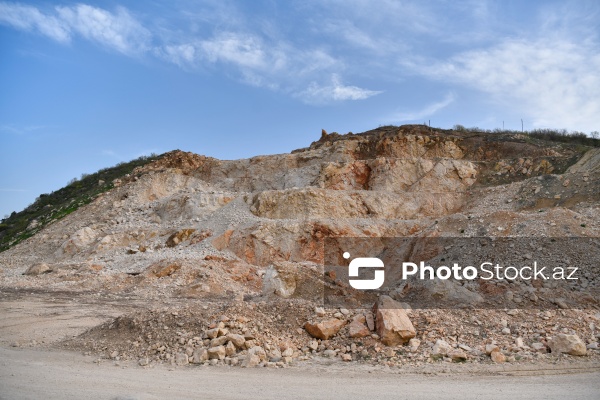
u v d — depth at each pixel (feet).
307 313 37.65
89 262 94.07
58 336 41.83
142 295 66.59
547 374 28.43
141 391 25.45
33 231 136.46
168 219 126.00
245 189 152.56
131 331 36.29
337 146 156.97
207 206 125.49
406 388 25.94
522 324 36.06
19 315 52.21
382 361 31.07
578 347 31.58
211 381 27.40
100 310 55.47
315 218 111.96
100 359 32.73
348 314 37.55
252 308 37.81
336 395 24.79
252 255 100.01
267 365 30.73
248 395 24.81
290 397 24.48
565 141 173.06
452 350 31.96
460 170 137.39
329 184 137.69
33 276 83.92
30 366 31.19
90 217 135.44
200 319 35.83
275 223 104.37
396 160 140.26
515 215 68.80
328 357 32.71
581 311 38.42
